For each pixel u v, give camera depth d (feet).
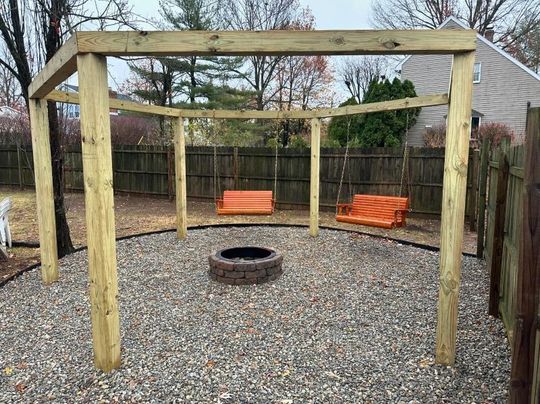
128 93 52.75
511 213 8.95
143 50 6.66
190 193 33.73
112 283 7.32
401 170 26.08
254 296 11.60
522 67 45.03
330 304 11.00
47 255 12.63
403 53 6.92
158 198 35.53
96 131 6.75
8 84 32.17
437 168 25.14
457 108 7.02
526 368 4.11
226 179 31.96
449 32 6.70
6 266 14.71
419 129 49.62
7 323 9.84
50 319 10.04
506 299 9.12
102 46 6.57
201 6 44.39
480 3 58.59
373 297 11.51
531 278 4.00
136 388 6.91
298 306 10.85
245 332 9.23
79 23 14.74
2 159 41.86
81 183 38.65
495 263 9.75
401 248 17.35
